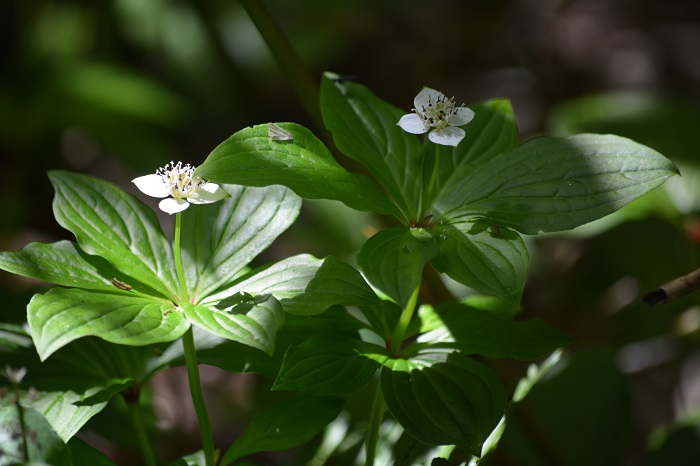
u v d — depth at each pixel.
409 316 0.56
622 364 1.01
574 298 0.99
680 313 0.90
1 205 1.16
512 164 0.56
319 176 0.54
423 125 0.56
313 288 0.53
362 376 0.54
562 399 0.67
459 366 0.55
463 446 0.53
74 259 0.55
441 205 0.56
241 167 0.54
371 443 0.57
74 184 0.56
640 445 1.00
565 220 0.54
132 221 0.56
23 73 1.20
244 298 0.53
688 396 1.00
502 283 0.53
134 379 0.58
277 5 1.26
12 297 0.60
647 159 0.55
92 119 1.18
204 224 0.56
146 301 0.53
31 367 0.57
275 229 0.56
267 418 0.56
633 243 0.95
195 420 0.99
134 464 0.84
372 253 0.53
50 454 0.52
